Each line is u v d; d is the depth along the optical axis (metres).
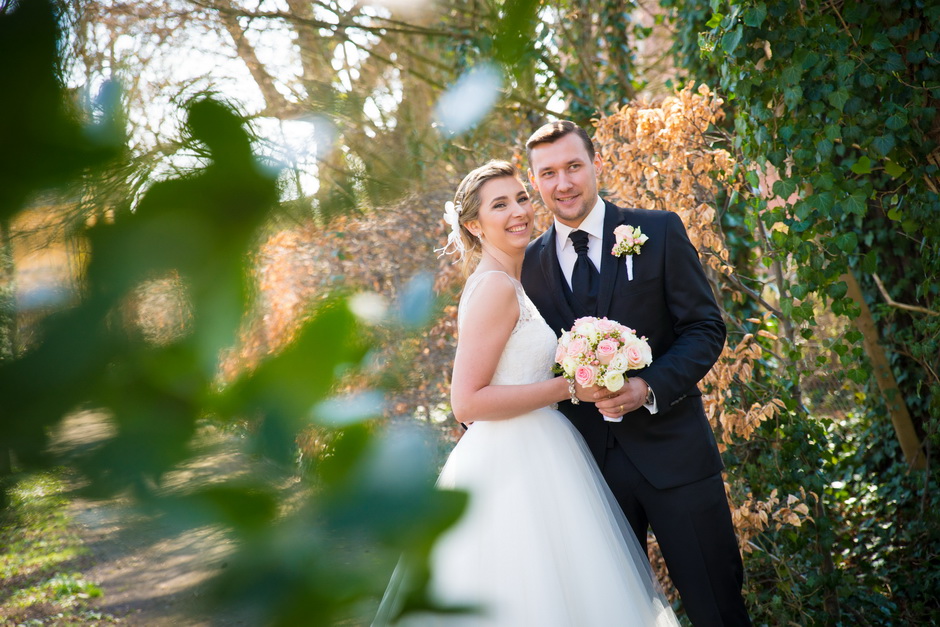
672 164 3.47
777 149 3.28
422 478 0.29
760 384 3.51
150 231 0.25
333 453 0.28
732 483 3.48
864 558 3.90
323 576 0.27
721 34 3.36
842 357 3.40
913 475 4.15
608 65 6.02
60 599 3.27
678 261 2.69
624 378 2.45
